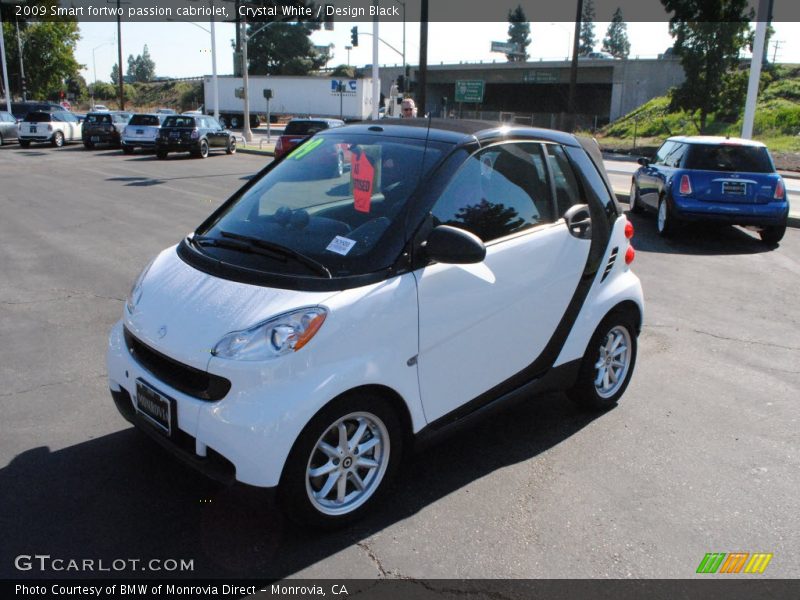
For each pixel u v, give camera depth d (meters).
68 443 3.81
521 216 3.70
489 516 3.25
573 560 2.96
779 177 10.11
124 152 27.17
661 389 4.85
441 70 76.06
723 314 6.73
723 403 4.63
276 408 2.74
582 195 4.09
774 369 5.28
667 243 10.31
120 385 3.39
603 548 3.04
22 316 6.06
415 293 3.12
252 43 87.12
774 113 40.88
